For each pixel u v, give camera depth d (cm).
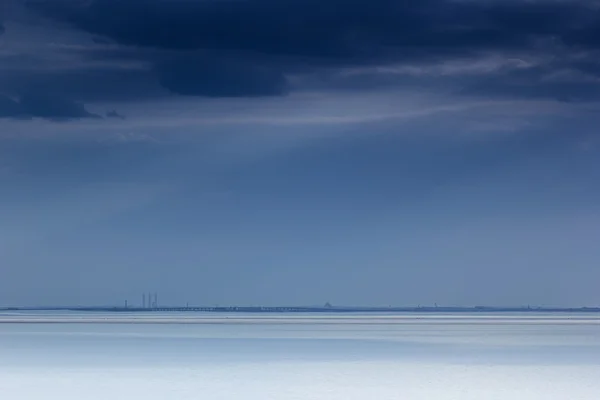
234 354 7738
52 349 8394
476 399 4922
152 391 5197
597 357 7462
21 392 5194
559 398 4950
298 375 6022
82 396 5022
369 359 7262
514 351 8175
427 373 6172
